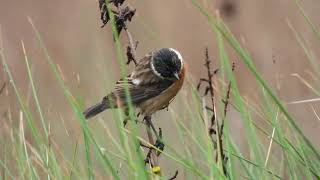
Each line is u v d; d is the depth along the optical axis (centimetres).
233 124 1264
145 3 2656
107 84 929
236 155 933
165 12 2595
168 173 1106
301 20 1805
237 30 2188
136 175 830
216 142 910
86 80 1608
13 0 3119
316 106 1249
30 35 2777
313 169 934
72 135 1061
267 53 1912
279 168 1007
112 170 855
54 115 1181
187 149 1016
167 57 1141
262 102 1010
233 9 2206
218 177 848
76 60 2281
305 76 1470
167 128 1229
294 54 1684
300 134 923
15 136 1032
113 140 952
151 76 1134
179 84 1152
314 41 1371
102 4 952
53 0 2984
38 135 952
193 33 2492
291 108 1340
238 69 1728
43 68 1747
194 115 1053
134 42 962
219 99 1018
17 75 1853
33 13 2994
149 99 1132
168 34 2541
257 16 2323
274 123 955
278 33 2155
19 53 1975
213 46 2261
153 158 920
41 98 1280
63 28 2809
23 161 985
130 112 835
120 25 955
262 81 916
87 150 896
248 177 957
